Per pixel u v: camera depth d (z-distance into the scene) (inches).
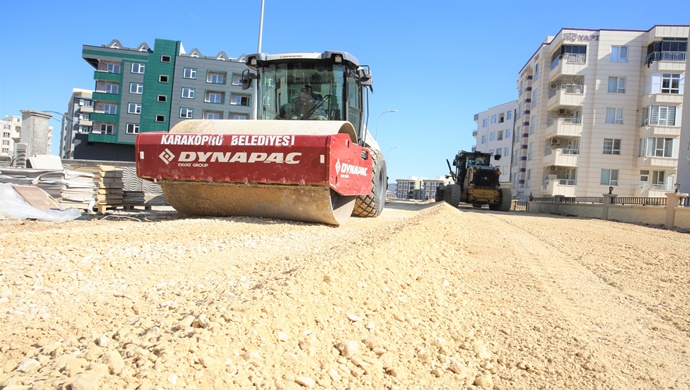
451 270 264.8
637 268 297.4
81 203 410.3
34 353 103.6
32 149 558.3
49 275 166.9
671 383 130.4
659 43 1539.1
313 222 353.7
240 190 338.0
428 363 130.9
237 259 214.7
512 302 205.3
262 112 444.1
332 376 109.3
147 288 161.3
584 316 189.9
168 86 2551.7
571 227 623.8
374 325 142.7
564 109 1717.5
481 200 1254.3
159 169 326.0
